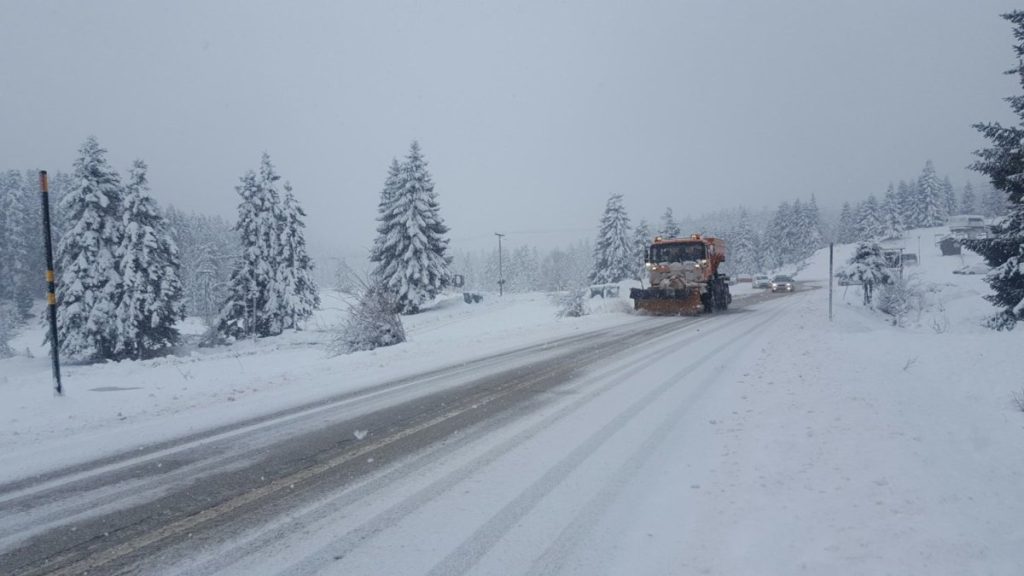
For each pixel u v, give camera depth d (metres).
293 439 7.34
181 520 4.86
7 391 12.67
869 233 109.38
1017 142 18.09
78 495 5.53
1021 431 6.57
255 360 22.52
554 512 4.82
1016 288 18.59
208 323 43.53
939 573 3.54
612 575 3.78
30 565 4.13
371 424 8.00
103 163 35.34
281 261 42.09
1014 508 4.47
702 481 5.39
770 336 17.23
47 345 50.16
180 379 14.81
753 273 113.50
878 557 3.76
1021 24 17.86
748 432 6.91
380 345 19.92
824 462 5.61
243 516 4.91
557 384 10.64
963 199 140.12
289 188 43.22
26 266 68.38
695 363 12.66
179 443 7.30
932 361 10.98
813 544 4.00
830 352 12.59
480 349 16.67
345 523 4.71
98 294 34.28
